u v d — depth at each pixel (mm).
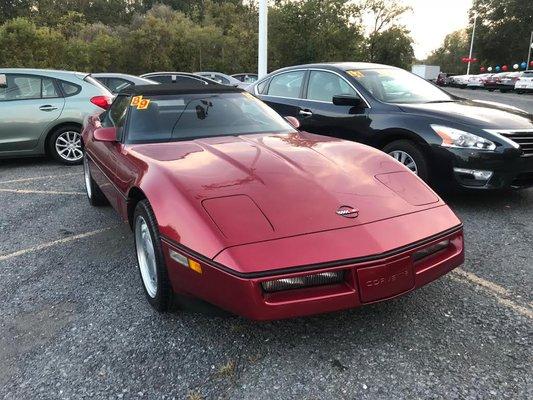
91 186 5074
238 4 47531
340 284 2324
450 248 2713
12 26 23844
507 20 63031
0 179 6785
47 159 8305
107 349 2602
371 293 2344
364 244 2346
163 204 2615
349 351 2523
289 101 6492
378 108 5379
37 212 5156
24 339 2742
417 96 5703
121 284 3391
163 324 2822
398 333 2676
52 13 42375
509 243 3977
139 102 3893
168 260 2531
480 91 40312
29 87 7402
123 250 4035
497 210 4855
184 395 2227
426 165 4902
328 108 5906
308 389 2242
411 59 42281
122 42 30719
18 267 3744
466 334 2654
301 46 30266
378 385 2258
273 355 2506
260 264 2211
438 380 2281
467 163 4613
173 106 3914
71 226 4680
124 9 66062
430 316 2850
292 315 2262
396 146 5156
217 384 2295
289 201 2529
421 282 2527
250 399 2188
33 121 7320
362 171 2969
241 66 34219
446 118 4848
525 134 4680
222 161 2975
